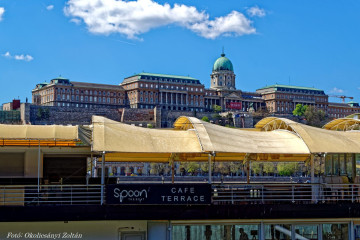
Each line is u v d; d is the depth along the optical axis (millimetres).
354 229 32062
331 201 35281
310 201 35500
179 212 30234
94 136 30797
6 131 29641
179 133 33656
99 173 38469
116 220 29875
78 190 33906
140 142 31453
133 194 29906
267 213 30766
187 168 152750
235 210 30578
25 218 28797
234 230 31000
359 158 35250
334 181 36188
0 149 31547
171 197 30141
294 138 34719
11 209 28719
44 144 32281
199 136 32406
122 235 30328
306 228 31656
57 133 30219
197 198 30328
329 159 38156
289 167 144875
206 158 37938
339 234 31938
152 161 38500
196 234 30719
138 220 30188
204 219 30359
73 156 34188
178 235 30562
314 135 34500
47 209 29062
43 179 32969
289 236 31438
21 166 31891
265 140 34219
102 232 30156
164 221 30609
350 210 31422
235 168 143750
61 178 32656
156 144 31703
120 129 32188
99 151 29891
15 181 31625
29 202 30312
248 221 31094
